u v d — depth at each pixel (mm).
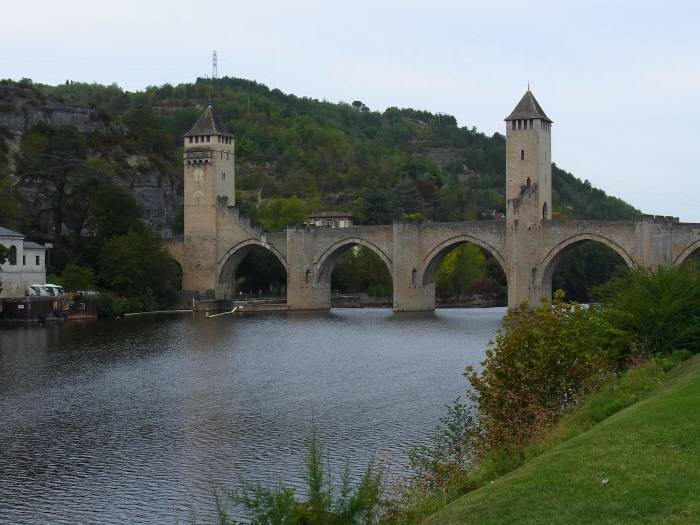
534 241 155250
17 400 71250
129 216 171625
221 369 89000
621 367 56469
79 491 46938
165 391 75750
